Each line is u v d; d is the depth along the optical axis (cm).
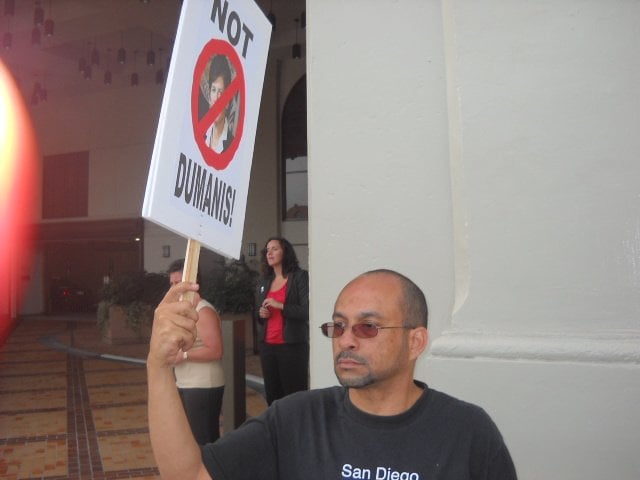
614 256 258
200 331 392
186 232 165
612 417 249
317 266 305
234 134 189
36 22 1288
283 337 533
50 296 2281
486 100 279
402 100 297
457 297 282
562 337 261
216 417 404
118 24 1487
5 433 661
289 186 1770
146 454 584
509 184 274
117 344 1468
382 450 154
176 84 161
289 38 1652
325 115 309
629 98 260
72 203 2183
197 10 169
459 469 152
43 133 2227
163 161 156
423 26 296
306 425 164
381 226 296
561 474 254
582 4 267
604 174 261
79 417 733
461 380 270
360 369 156
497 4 280
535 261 268
